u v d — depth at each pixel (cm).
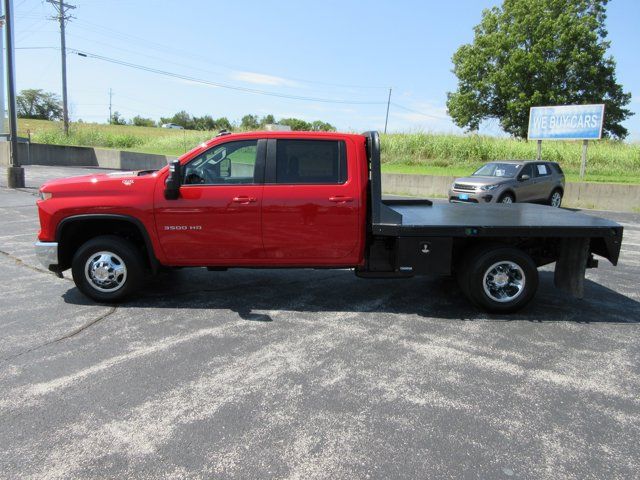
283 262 549
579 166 2409
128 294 562
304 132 544
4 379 383
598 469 288
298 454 296
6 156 2562
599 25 4106
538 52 3956
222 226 534
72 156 3086
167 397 360
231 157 540
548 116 2014
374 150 527
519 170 1488
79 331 482
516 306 551
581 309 582
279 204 530
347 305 580
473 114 4409
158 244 542
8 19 1573
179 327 498
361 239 542
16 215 1162
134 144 4016
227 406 349
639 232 1177
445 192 2031
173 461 288
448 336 488
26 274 684
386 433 319
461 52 4584
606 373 413
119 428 320
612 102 4194
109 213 535
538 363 429
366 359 430
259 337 475
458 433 321
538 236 530
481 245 554
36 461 287
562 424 335
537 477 280
